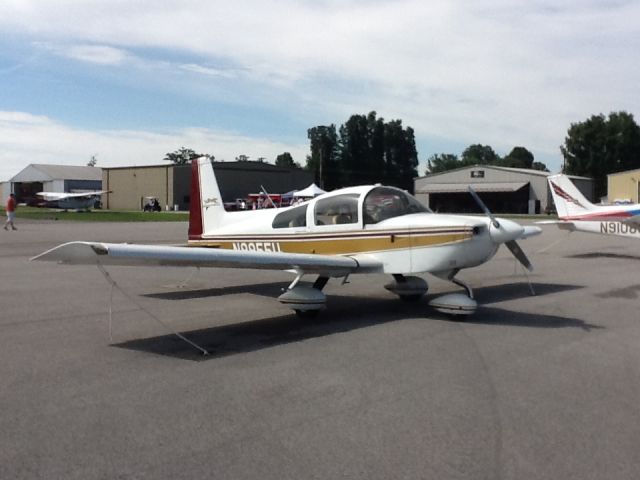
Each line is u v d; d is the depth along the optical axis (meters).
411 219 7.38
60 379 4.75
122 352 5.62
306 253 8.40
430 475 3.11
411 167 93.00
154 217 40.97
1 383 4.64
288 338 6.23
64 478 3.07
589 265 13.69
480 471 3.16
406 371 5.01
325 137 89.81
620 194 52.94
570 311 7.90
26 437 3.58
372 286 10.08
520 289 9.95
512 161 113.50
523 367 5.16
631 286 10.30
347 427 3.76
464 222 6.93
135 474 3.11
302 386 4.59
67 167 86.19
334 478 3.08
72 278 10.95
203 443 3.51
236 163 64.88
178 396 4.35
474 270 12.71
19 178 85.88
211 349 5.74
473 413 4.02
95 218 38.59
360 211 7.74
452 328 6.75
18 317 7.29
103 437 3.59
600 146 78.50
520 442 3.54
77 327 6.73
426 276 11.49
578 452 3.40
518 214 57.50
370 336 6.32
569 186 17.17
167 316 7.40
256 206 50.44
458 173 64.31
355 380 4.75
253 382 4.69
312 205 8.35
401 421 3.87
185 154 126.00
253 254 6.46
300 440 3.55
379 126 90.94
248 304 8.32
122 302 8.45
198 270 12.21
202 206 10.41
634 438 3.61
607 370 5.09
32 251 15.93
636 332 6.59
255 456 3.33
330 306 8.16
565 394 4.44
